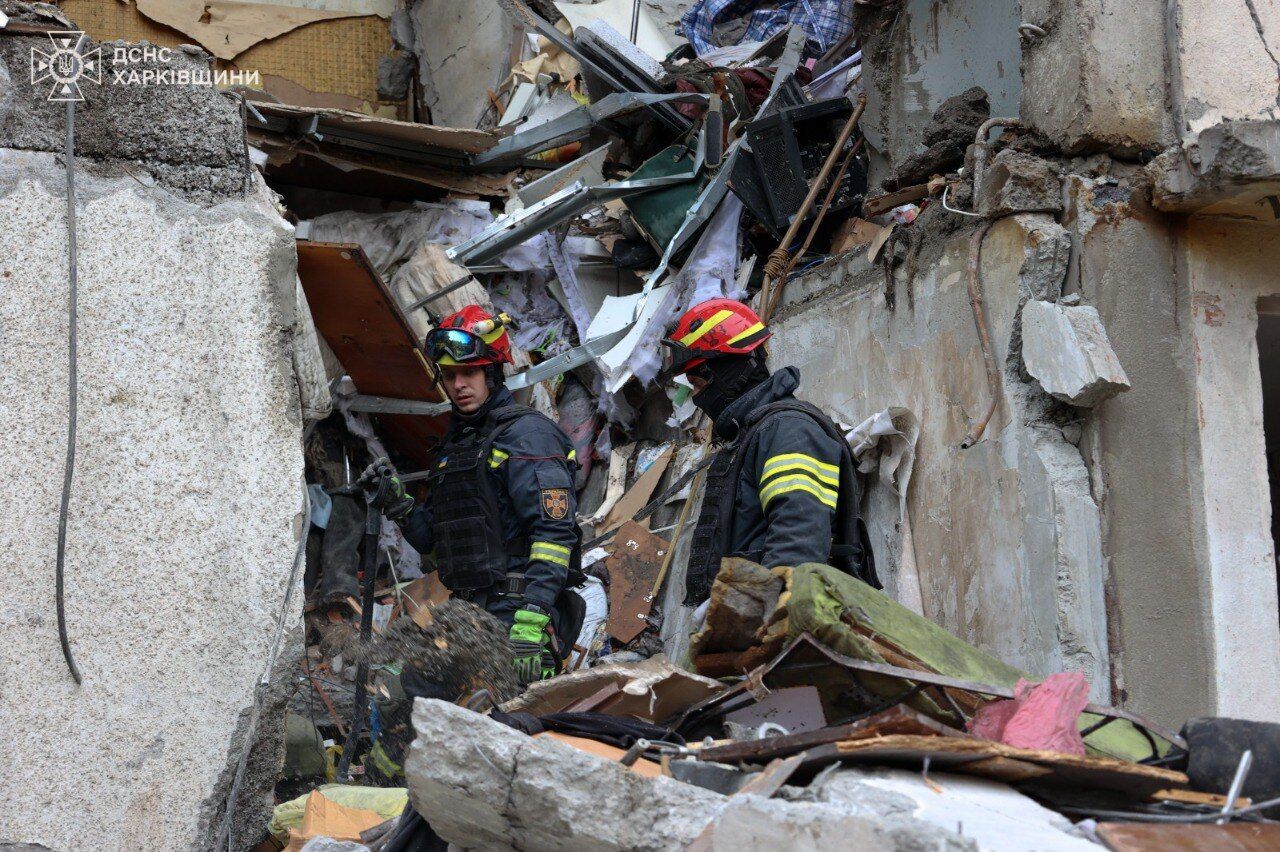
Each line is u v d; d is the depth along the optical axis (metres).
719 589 3.35
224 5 11.19
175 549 3.65
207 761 3.63
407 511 5.42
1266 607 4.90
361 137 8.25
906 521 5.96
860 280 6.73
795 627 3.21
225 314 3.80
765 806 2.14
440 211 8.91
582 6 10.84
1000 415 5.25
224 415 3.77
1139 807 2.71
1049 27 5.36
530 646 4.89
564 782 2.50
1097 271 5.03
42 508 3.50
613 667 3.57
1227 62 5.19
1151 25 5.22
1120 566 4.81
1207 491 4.93
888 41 7.39
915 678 3.00
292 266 3.90
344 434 8.05
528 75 10.20
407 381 7.54
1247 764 2.60
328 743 5.96
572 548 5.38
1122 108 5.12
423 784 2.62
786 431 4.66
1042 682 3.02
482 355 5.33
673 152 8.53
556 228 9.07
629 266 9.00
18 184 3.57
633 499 8.41
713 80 8.85
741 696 3.39
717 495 4.84
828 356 7.00
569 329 9.17
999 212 5.25
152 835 3.54
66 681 3.48
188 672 3.64
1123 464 4.89
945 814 2.29
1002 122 5.58
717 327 5.04
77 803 3.46
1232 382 5.05
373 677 5.06
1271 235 5.18
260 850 4.06
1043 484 4.94
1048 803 2.70
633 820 2.48
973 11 6.57
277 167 8.32
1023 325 5.08
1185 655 4.81
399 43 11.73
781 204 7.98
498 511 5.22
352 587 6.05
